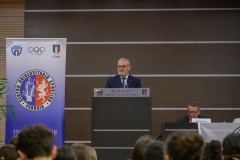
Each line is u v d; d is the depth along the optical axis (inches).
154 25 447.8
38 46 361.4
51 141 120.6
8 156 181.3
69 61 447.5
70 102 445.7
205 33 445.1
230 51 443.5
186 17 446.3
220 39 444.1
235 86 442.3
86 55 448.8
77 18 449.7
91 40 449.4
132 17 449.4
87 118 445.7
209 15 445.7
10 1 449.7
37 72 360.5
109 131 306.3
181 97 442.9
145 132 305.1
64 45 362.0
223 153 183.3
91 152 215.2
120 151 305.6
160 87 444.1
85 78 446.9
